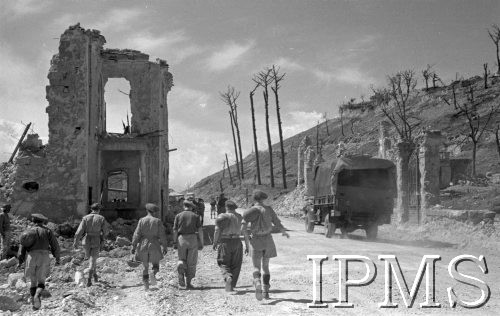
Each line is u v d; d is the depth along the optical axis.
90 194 25.61
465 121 98.06
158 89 32.06
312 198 30.56
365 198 25.80
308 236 26.52
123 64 31.50
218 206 28.92
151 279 11.85
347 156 26.34
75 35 24.12
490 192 35.47
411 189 31.66
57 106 23.84
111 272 14.87
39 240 10.23
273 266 14.30
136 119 31.75
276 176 105.69
